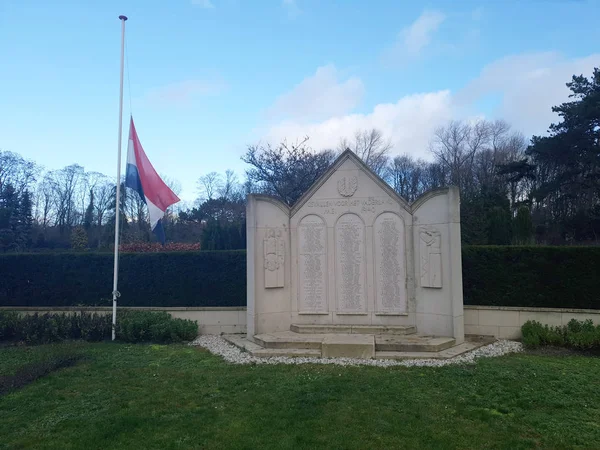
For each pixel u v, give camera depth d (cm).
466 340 1205
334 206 1256
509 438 571
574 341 1104
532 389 766
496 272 1357
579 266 1286
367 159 4531
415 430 596
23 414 677
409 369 905
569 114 3069
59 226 5525
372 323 1215
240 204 4794
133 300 1566
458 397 728
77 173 5944
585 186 3152
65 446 562
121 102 1332
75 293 1591
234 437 580
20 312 1444
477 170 4666
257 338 1150
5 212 3603
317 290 1249
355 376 852
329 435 581
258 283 1212
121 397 753
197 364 979
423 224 1180
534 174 3622
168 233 4744
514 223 1994
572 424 617
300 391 761
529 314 1255
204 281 1546
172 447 554
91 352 1111
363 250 1232
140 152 1368
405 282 1201
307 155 3080
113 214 4403
